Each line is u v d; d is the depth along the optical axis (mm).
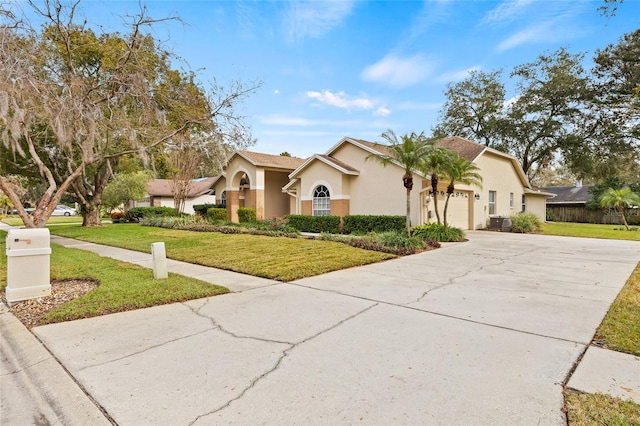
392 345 3719
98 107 7230
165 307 5172
